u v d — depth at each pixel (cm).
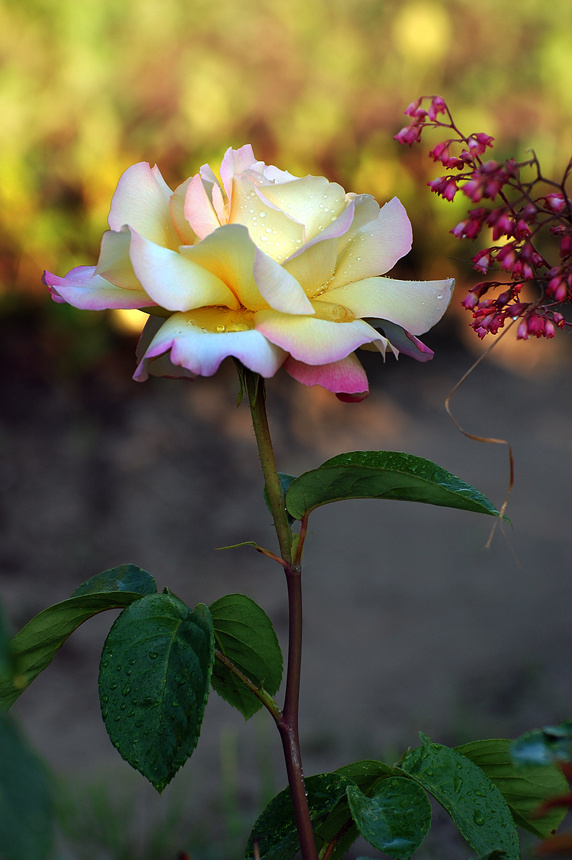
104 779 181
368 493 76
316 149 412
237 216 76
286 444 379
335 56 412
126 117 379
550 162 428
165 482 329
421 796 76
